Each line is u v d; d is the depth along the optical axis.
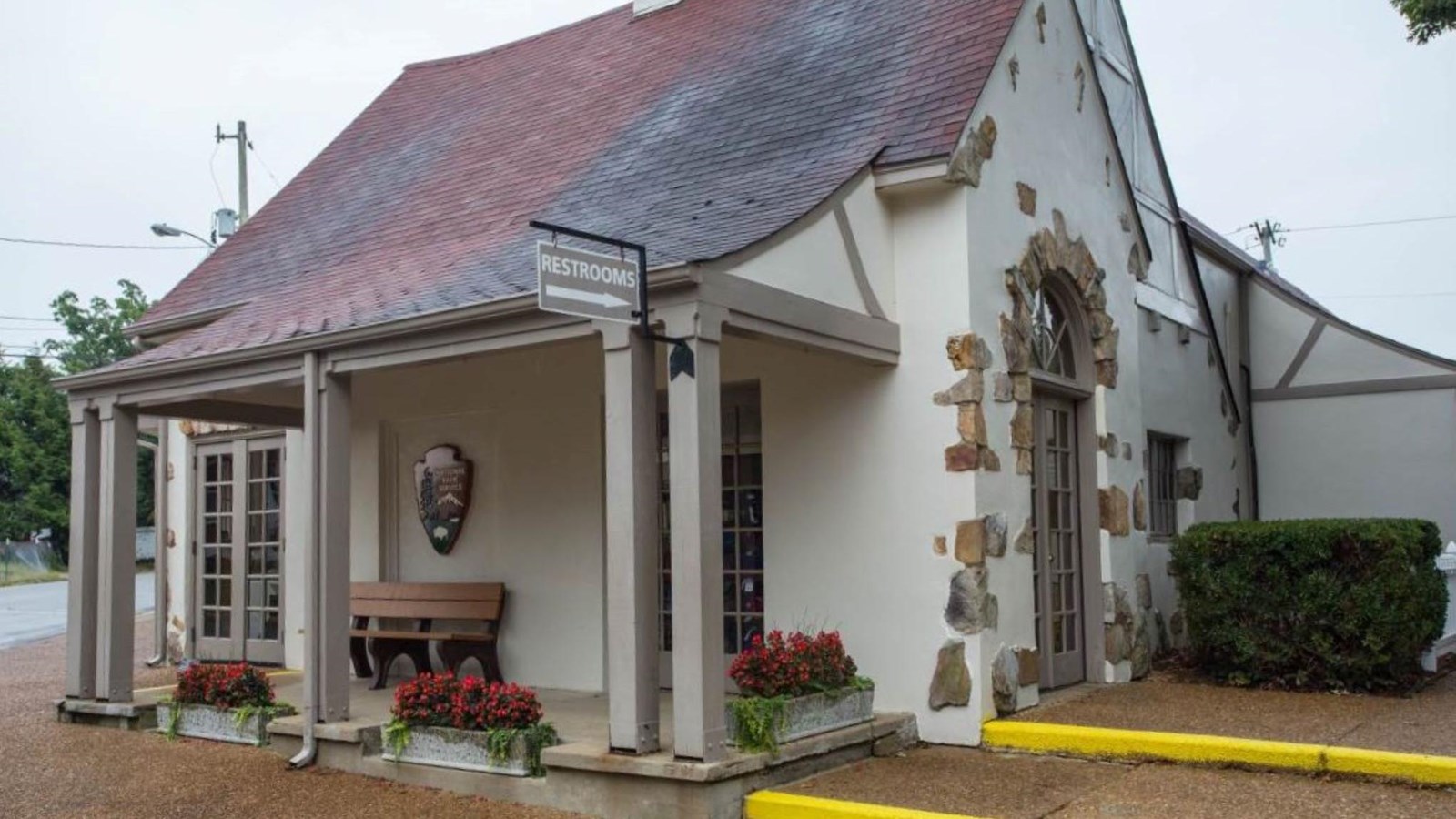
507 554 9.72
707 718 5.93
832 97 8.70
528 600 9.55
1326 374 12.97
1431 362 12.42
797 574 7.96
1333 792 5.86
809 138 8.29
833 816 5.75
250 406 10.12
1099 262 9.48
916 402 7.62
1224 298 13.18
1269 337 13.34
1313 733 6.62
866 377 7.79
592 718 7.80
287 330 8.18
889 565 7.61
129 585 9.11
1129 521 9.38
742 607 8.45
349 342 7.50
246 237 12.46
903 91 8.28
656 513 6.31
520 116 11.89
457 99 13.31
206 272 11.95
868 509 7.71
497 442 9.88
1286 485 13.05
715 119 9.35
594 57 12.40
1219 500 12.11
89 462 9.27
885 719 7.14
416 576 10.34
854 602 7.72
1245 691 8.28
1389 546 7.87
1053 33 9.14
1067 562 8.94
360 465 10.65
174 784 7.09
